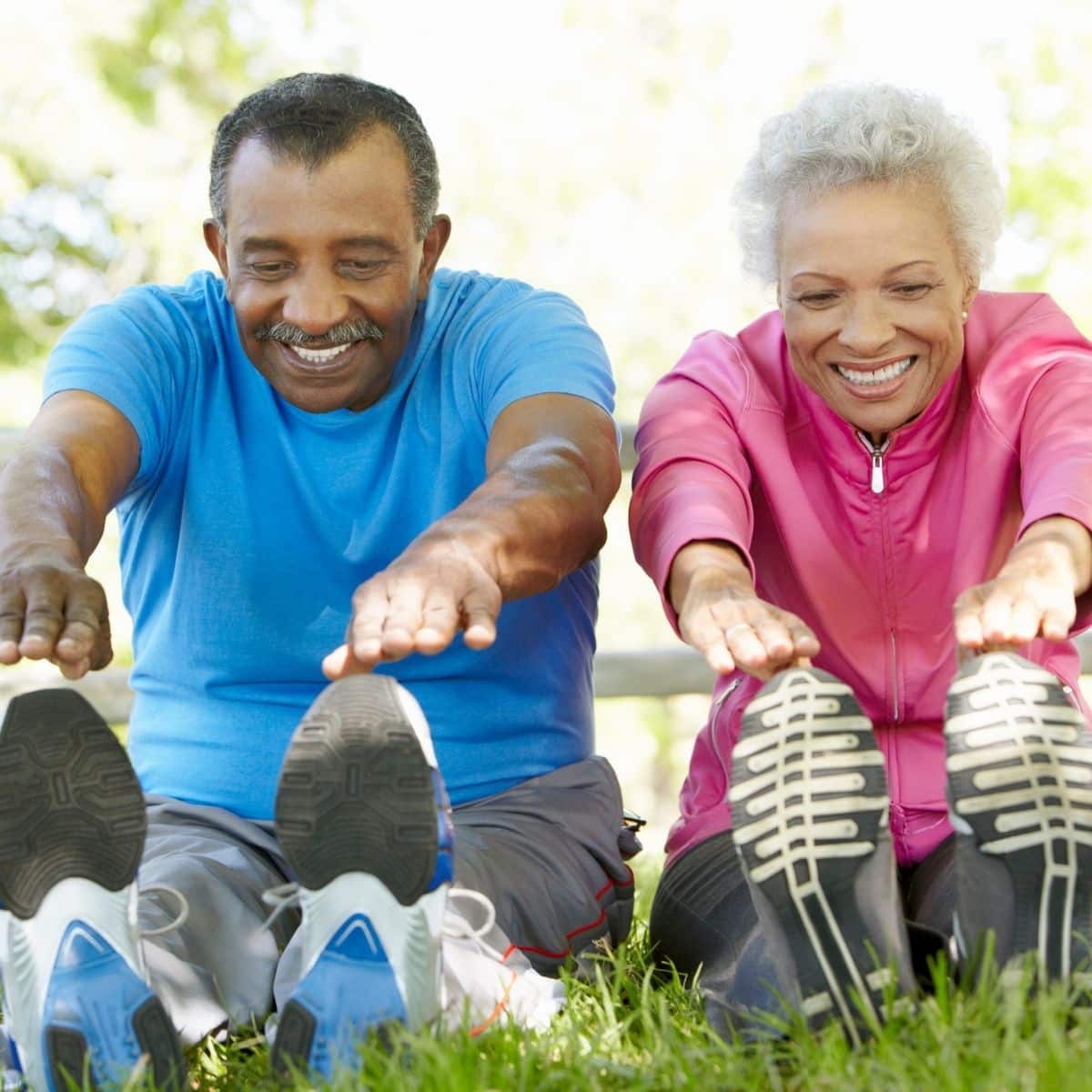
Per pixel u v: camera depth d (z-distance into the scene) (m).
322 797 2.20
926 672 2.90
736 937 2.70
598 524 2.68
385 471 3.01
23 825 2.21
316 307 2.79
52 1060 2.18
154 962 2.44
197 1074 2.44
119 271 13.95
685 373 3.10
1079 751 2.25
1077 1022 2.17
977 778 2.23
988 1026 2.15
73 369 2.96
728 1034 2.38
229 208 2.84
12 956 2.23
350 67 14.45
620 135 13.55
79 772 2.22
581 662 3.14
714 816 2.91
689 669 5.48
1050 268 13.69
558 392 2.91
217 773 2.96
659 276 13.41
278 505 3.01
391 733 2.21
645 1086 2.13
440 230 3.04
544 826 2.90
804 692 2.26
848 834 2.22
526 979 2.51
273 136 2.80
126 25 12.88
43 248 14.34
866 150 2.74
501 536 2.43
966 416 2.93
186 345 3.07
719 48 14.26
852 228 2.74
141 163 12.58
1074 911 2.23
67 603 2.35
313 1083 2.16
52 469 2.70
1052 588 2.42
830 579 2.94
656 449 2.95
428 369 3.04
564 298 3.11
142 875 2.64
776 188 2.83
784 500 2.95
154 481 3.07
